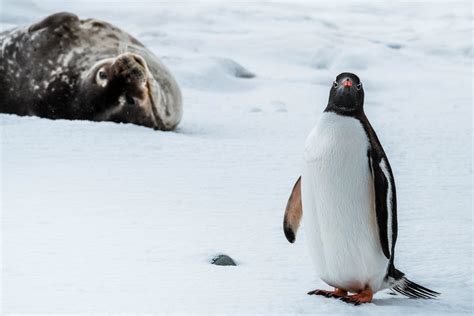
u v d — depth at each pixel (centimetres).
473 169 3628
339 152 1684
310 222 1769
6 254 1984
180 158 3562
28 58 4716
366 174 1691
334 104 1731
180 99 4822
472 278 1969
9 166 3203
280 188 3044
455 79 9138
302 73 9275
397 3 18438
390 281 1788
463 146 4284
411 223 2564
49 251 2028
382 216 1666
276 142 4225
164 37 11012
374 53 10462
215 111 5831
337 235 1722
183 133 4606
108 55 4753
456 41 12300
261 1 17188
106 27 4928
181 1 15612
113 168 3259
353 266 1741
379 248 1727
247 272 1931
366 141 1702
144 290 1708
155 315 1516
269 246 2212
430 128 4981
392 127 5012
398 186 3200
